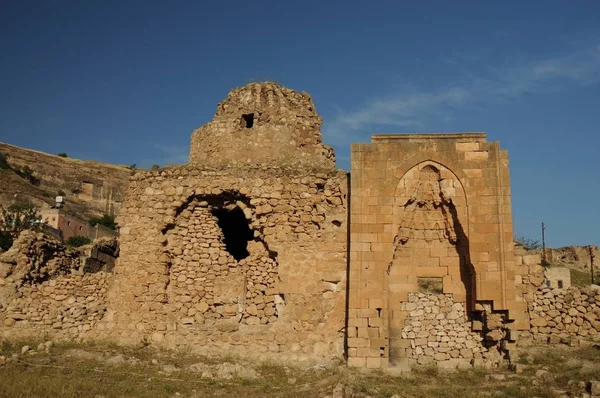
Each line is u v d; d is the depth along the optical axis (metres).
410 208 18.83
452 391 14.62
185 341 18.66
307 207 19.27
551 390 14.22
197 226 19.78
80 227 66.25
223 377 15.93
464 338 18.03
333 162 23.44
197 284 19.34
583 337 18.16
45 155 111.56
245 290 19.25
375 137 19.05
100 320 19.20
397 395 14.12
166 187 19.78
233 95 23.22
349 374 16.39
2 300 19.09
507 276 17.75
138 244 19.52
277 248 19.03
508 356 17.25
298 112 22.94
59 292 19.44
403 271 18.70
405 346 18.06
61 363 16.14
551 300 18.53
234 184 19.50
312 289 18.69
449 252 18.73
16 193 84.69
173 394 14.12
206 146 22.33
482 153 18.66
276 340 18.34
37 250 20.45
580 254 40.34
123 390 13.88
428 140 18.95
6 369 14.91
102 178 109.19
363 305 17.94
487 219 18.20
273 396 14.37
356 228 18.44
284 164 20.56
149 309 19.00
